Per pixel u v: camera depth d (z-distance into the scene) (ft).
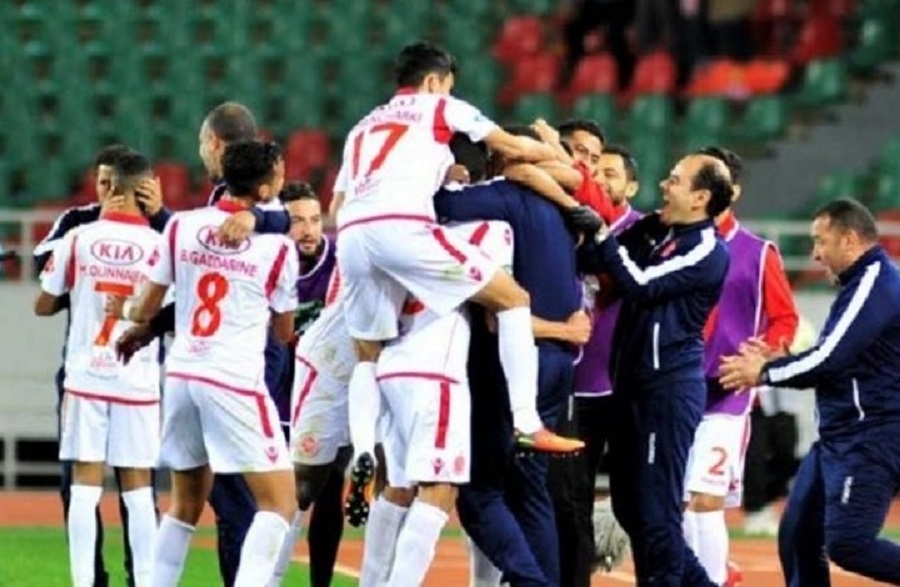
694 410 124.16
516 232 118.62
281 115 291.38
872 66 289.12
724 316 137.59
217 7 300.20
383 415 120.47
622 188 132.98
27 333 246.27
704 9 290.56
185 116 289.74
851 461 123.24
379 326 116.88
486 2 302.04
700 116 284.00
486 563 123.75
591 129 131.34
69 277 130.52
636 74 288.92
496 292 114.42
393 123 117.50
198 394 117.70
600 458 134.62
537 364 117.70
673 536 124.26
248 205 118.83
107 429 130.52
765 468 189.57
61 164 284.00
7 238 266.98
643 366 124.06
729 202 124.06
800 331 191.72
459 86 292.40
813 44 291.58
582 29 296.10
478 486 117.70
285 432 140.36
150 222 134.21
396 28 299.99
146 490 132.26
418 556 114.73
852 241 123.44
